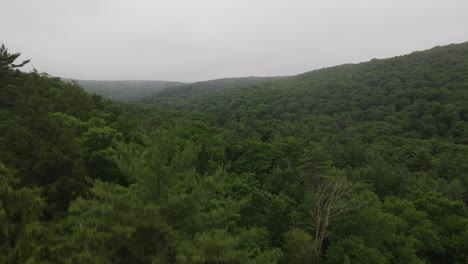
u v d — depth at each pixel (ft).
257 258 37.81
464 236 91.40
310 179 109.81
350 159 178.81
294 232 75.10
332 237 83.61
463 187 137.08
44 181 53.78
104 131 74.59
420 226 92.12
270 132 246.88
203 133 119.75
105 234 31.09
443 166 165.48
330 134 253.24
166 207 34.58
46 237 29.96
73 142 61.52
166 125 138.51
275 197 89.92
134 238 32.24
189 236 33.42
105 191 34.65
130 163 38.32
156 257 30.32
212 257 29.43
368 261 72.69
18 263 27.20
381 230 81.46
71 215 38.58
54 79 160.56
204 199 36.50
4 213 28.35
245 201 39.81
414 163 178.70
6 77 109.81
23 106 76.18
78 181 54.29
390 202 105.09
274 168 134.00
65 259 27.25
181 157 38.83
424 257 95.66
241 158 137.28
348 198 96.32
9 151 53.06
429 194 110.73
